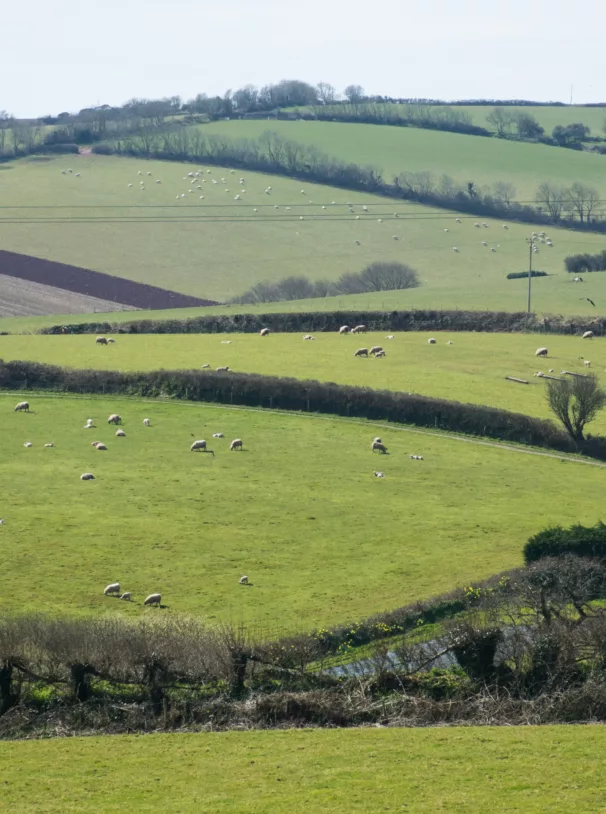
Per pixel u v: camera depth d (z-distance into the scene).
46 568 68.00
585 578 57.31
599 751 34.31
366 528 78.00
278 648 44.31
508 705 40.38
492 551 72.69
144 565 69.19
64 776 33.41
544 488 89.06
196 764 34.25
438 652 45.12
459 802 30.45
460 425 103.94
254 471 91.12
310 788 31.88
